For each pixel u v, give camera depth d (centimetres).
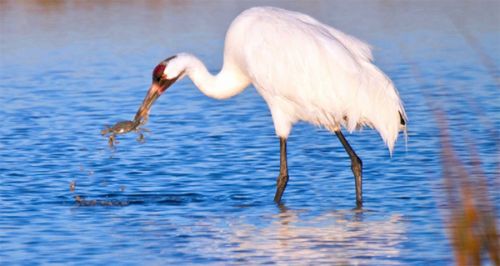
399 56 2623
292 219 1250
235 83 1441
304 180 1464
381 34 3003
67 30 3203
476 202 932
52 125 1881
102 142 1730
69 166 1558
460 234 844
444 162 925
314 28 1377
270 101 1389
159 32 3127
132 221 1254
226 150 1659
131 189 1421
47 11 3669
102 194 1391
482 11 3412
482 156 1533
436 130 1766
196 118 1936
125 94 2194
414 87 2206
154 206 1328
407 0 3791
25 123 1903
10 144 1720
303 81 1346
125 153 1647
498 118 1844
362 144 1677
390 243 1127
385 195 1360
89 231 1205
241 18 1410
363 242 1132
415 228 1187
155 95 1447
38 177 1489
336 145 1683
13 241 1162
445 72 2367
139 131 1513
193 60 1438
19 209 1312
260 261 1070
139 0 3944
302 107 1363
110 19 3444
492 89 2136
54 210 1309
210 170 1526
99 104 2086
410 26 3144
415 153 1602
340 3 3731
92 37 3059
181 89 2258
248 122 1894
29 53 2806
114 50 2822
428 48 2736
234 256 1092
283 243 1138
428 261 1055
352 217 1251
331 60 1340
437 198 1327
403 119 1364
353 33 3027
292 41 1357
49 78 2416
